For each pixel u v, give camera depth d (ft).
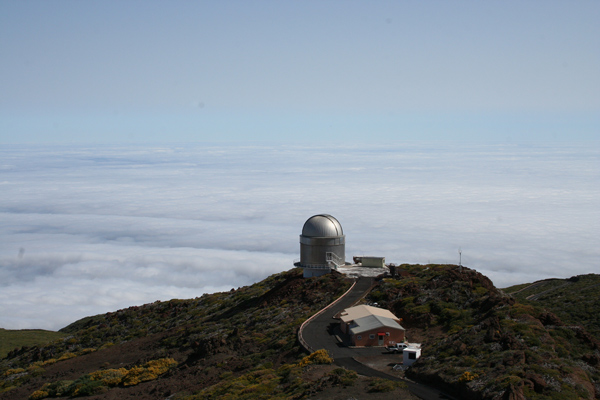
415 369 121.39
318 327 162.30
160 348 192.13
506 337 122.52
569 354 121.49
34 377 184.55
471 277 184.75
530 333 126.00
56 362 200.95
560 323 138.51
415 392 109.40
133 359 186.09
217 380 140.87
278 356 148.46
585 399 100.01
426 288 179.42
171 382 148.66
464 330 135.64
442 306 162.09
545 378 104.12
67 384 160.25
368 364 130.52
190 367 158.92
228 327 195.00
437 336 147.13
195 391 136.15
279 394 115.44
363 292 193.88
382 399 105.60
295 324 169.48
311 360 133.08
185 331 201.98
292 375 124.77
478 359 116.78
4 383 182.91
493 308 148.97
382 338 145.28
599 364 118.01
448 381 110.22
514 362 110.93
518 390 97.50
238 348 164.66
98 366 184.24
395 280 198.18
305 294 204.23
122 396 146.72
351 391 110.01
